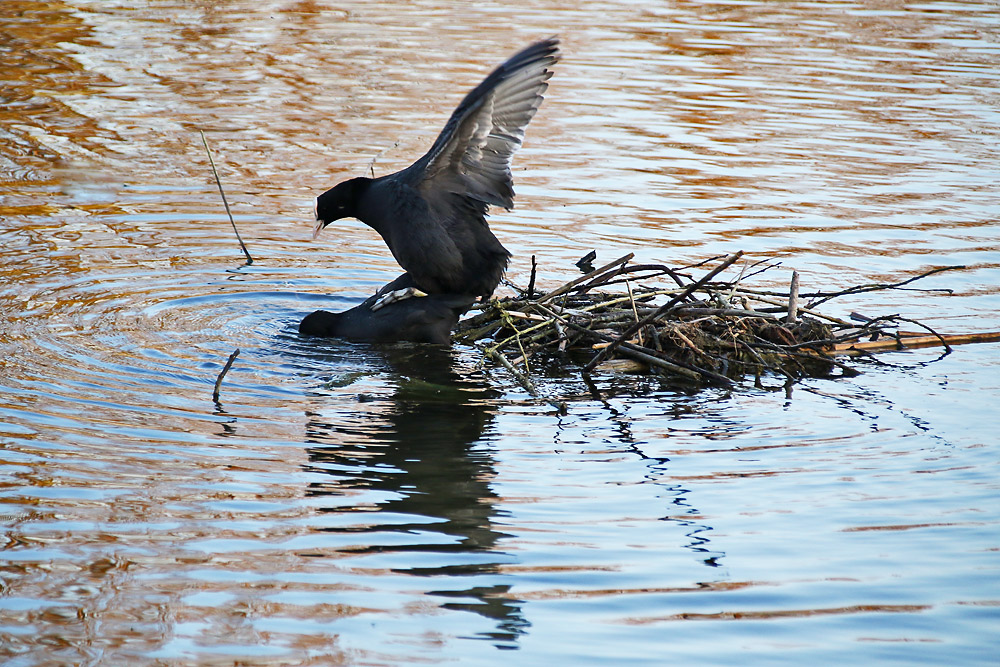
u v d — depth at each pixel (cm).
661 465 938
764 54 2752
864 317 1297
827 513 853
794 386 1149
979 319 1341
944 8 3288
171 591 730
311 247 1588
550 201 1766
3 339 1188
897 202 1791
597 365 1198
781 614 718
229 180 1844
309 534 804
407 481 895
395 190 1219
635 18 3109
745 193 1823
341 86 2412
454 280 1237
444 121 2169
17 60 2533
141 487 870
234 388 1091
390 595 730
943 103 2370
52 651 668
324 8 3194
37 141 2008
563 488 891
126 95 2319
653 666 661
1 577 740
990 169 1962
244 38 2814
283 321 1304
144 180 1831
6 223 1608
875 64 2675
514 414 1052
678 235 1623
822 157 2019
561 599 730
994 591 745
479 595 731
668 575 760
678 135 2131
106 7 3097
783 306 1312
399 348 1226
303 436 981
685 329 1220
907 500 875
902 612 719
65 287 1370
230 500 852
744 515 848
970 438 1000
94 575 745
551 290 1391
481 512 841
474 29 2942
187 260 1502
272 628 692
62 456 920
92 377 1098
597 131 2148
